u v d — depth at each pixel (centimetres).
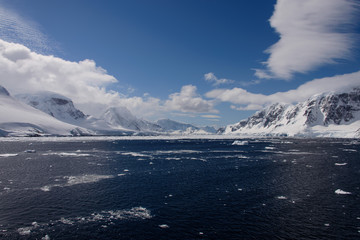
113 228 2717
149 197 3819
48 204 3469
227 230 2681
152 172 5819
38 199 3681
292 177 5328
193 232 2633
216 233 2611
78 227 2738
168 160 7962
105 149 12281
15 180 4878
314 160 8144
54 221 2895
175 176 5378
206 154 10044
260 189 4328
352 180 5047
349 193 4059
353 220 2953
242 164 7156
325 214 3142
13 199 3672
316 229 2716
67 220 2927
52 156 8725
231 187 4450
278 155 9738
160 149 12606
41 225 2783
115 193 4019
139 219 2967
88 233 2594
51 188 4291
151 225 2802
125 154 9800
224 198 3788
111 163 7188
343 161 7919
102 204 3491
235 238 2506
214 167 6588
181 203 3550
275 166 6794
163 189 4284
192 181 4909
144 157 8781
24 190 4153
